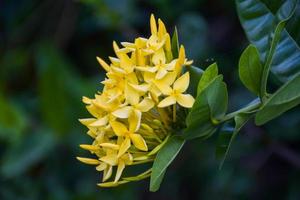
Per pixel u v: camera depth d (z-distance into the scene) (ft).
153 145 2.00
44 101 3.43
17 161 3.41
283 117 3.22
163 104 1.95
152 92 1.96
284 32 2.18
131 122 1.96
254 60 1.99
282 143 3.32
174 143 1.98
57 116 3.43
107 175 2.01
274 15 2.17
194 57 3.24
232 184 3.40
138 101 1.96
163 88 1.96
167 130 2.02
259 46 2.16
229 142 2.00
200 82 1.96
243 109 2.00
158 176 1.94
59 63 3.44
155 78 1.96
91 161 2.02
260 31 2.17
